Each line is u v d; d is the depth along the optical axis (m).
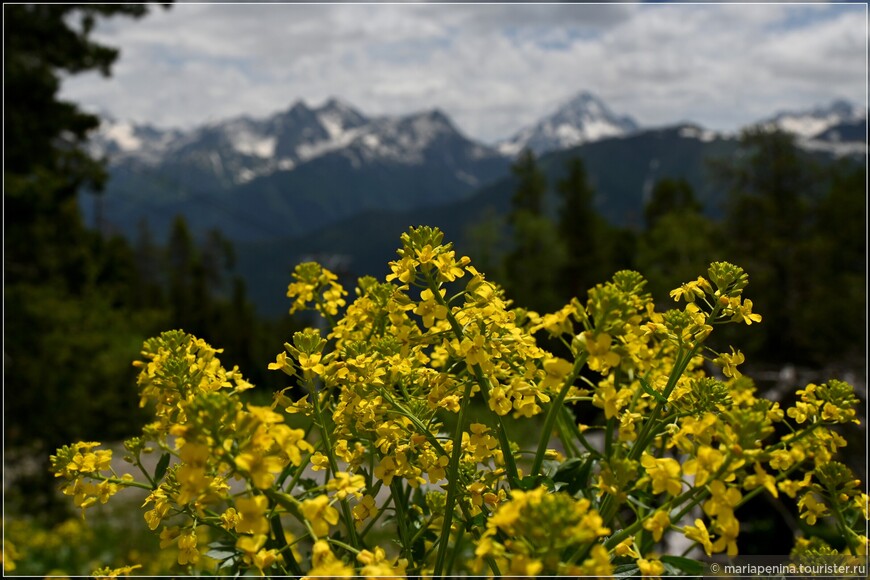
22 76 15.04
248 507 1.28
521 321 2.13
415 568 1.83
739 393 1.68
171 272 81.25
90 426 15.12
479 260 46.88
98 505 12.34
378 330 2.29
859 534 1.91
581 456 1.91
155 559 7.64
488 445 1.72
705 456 1.32
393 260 1.78
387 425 1.85
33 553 8.93
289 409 1.83
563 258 38.81
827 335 20.09
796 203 25.03
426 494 2.00
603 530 1.20
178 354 1.79
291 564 1.92
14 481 13.91
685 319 1.76
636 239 39.38
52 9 16.17
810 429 1.69
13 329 14.91
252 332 62.09
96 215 76.56
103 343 16.09
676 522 1.59
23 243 15.63
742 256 24.73
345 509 1.75
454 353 1.76
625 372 2.30
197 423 1.27
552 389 1.55
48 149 15.91
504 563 1.31
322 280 2.62
